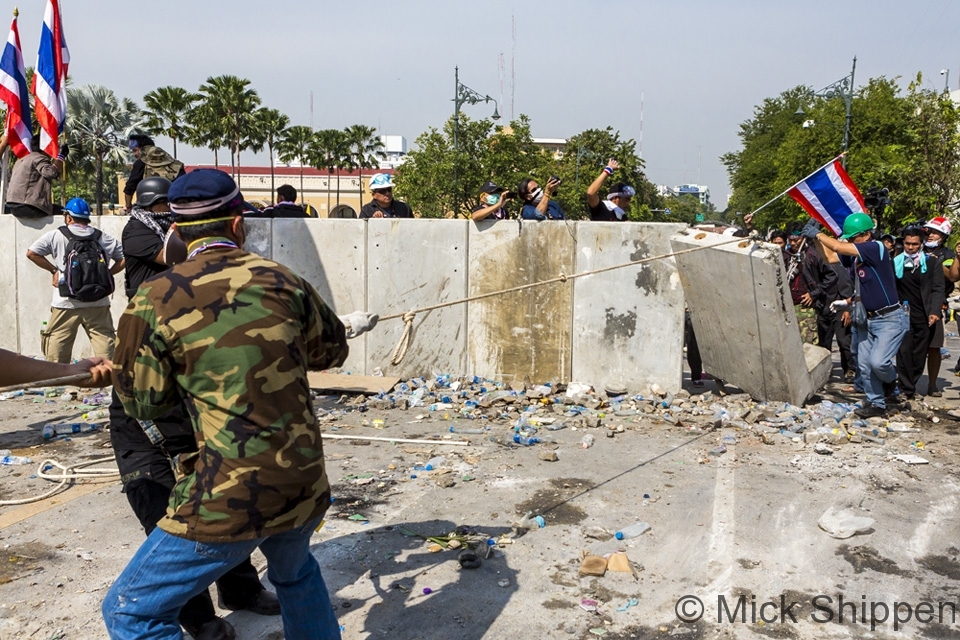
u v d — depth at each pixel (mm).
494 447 6125
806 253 9500
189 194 2633
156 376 2461
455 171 33219
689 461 5773
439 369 8219
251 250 8398
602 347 7840
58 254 7582
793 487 5234
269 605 3586
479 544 4223
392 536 4434
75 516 4766
